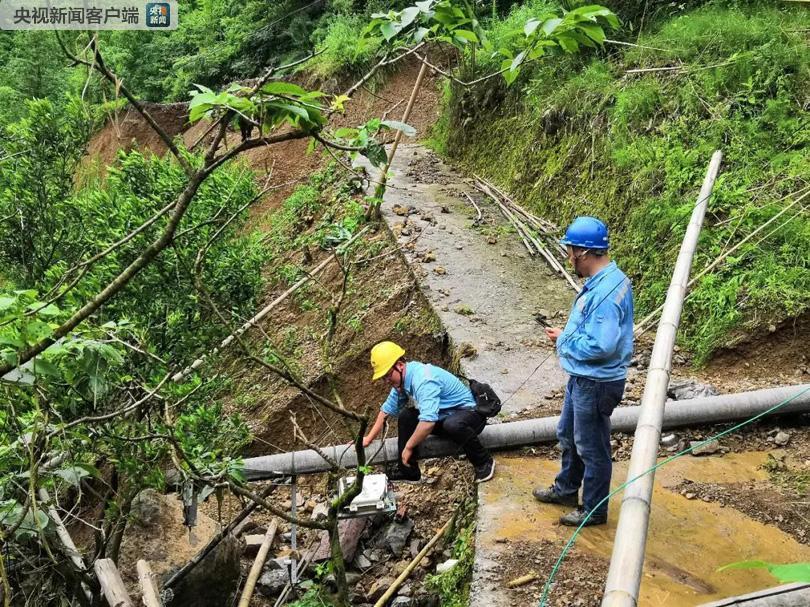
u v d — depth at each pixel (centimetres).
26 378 228
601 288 383
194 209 451
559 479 454
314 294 936
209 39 1973
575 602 366
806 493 468
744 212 666
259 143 221
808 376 591
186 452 350
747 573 393
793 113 734
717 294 643
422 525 541
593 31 233
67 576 356
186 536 476
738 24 836
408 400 499
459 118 1274
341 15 1681
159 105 1669
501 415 564
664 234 730
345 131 239
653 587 380
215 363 445
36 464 290
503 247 889
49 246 474
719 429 544
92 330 278
